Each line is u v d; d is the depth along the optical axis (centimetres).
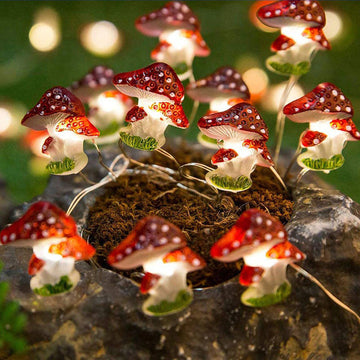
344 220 53
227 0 112
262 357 51
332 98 51
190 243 52
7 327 49
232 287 50
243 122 49
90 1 114
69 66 100
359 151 84
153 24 56
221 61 101
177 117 51
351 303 52
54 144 51
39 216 47
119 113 57
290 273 51
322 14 52
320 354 52
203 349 50
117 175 57
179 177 58
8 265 52
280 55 54
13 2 114
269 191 56
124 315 50
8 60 100
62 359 50
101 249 53
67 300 50
